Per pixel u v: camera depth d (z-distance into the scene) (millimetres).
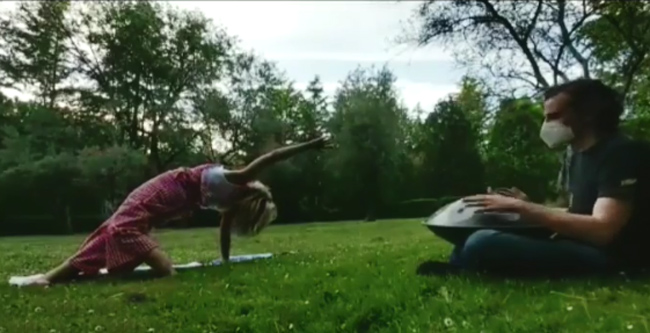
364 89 36938
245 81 37812
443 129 35250
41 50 33594
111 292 4977
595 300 4016
